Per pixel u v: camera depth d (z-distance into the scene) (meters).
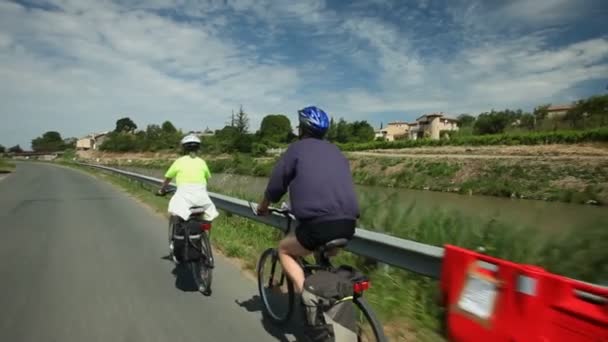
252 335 3.88
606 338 2.45
